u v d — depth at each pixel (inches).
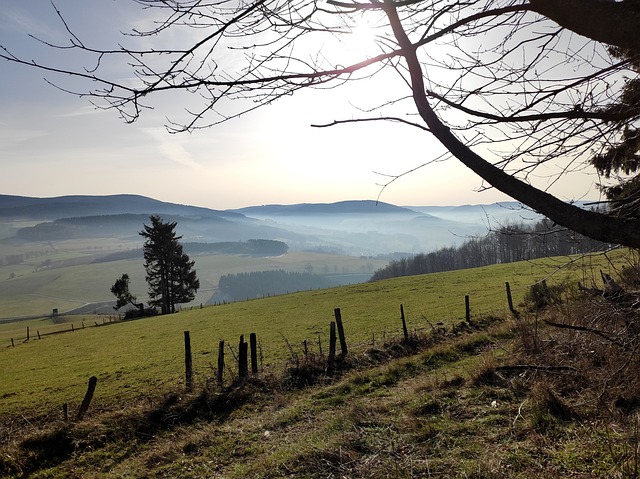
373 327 940.6
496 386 326.3
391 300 1400.1
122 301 2918.3
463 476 207.9
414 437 268.8
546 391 258.5
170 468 337.7
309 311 1417.3
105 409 589.9
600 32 54.2
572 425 229.6
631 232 56.7
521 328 369.1
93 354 1148.5
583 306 169.9
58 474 369.4
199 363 804.0
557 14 57.2
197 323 1517.0
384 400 376.5
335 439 286.8
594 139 75.0
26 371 1027.3
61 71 64.7
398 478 217.5
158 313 2677.2
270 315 1454.2
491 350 468.1
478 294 1219.2
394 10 71.3
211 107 76.5
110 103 70.2
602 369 155.3
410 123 74.8
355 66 74.0
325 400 434.3
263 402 492.1
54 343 1598.2
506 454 221.1
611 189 78.7
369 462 247.0
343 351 649.0
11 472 376.5
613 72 73.5
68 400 665.6
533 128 77.1
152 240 2859.3
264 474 266.8
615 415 198.8
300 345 847.7
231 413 466.9
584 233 60.1
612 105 73.6
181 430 434.9
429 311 1038.4
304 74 73.8
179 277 2896.2
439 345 612.4
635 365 143.3
